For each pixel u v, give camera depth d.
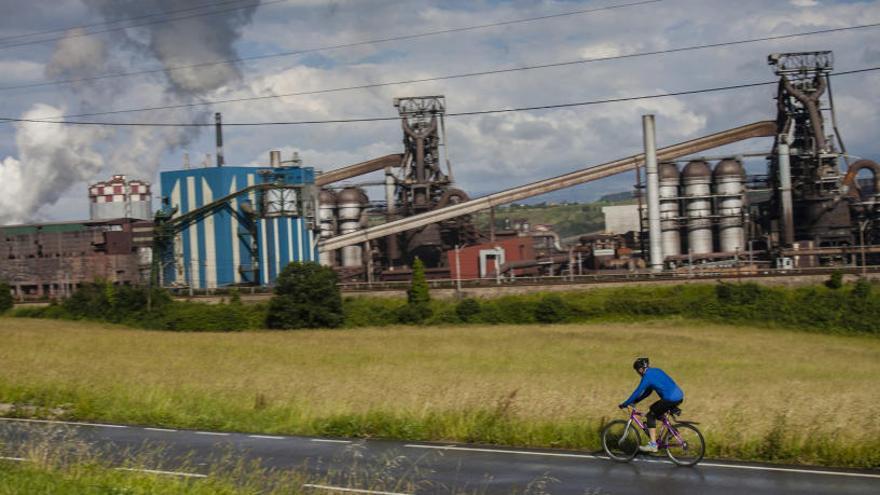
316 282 99.62
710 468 17.55
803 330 93.25
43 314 114.44
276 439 22.05
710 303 101.06
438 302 114.31
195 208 144.62
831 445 18.27
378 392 27.78
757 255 150.50
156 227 142.25
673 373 49.47
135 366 40.56
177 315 103.75
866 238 146.62
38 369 36.59
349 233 150.88
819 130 146.75
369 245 155.50
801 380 43.72
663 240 153.75
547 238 191.38
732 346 70.50
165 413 25.48
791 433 19.20
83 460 16.98
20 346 54.03
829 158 146.50
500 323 102.38
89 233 143.50
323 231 168.00
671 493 15.55
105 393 28.80
